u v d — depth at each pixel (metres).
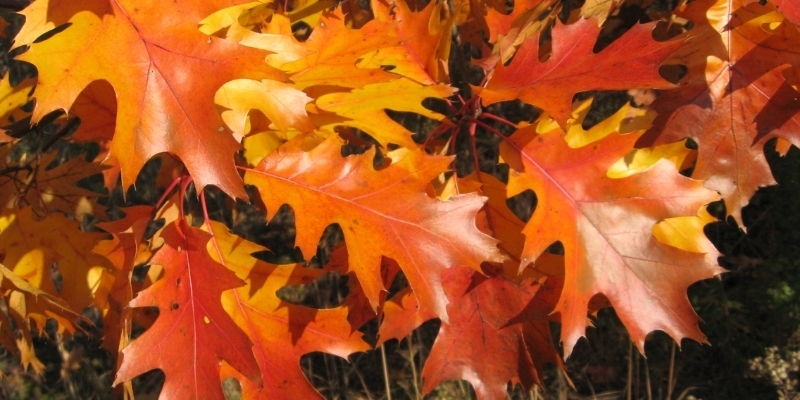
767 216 1.90
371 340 1.99
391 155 0.77
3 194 0.93
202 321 0.75
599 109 1.69
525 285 0.80
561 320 0.75
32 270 0.84
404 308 0.81
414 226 0.74
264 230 2.11
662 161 0.77
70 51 0.69
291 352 0.79
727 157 0.80
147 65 0.69
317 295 1.88
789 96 0.80
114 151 0.69
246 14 0.84
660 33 0.93
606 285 0.76
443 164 0.74
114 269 0.80
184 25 0.69
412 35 0.82
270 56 0.74
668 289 0.76
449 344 0.81
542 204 0.77
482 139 1.74
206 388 0.74
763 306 1.85
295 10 0.89
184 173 0.80
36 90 0.69
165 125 0.69
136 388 1.93
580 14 0.86
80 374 2.07
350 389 1.92
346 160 0.75
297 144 0.75
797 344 1.81
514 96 0.75
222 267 0.75
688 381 1.83
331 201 0.75
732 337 1.85
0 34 0.93
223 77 0.69
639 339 0.75
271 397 0.78
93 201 0.96
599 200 0.77
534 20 0.86
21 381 2.08
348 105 0.78
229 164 0.69
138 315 0.86
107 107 0.78
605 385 1.85
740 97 0.80
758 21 0.81
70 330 0.85
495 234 0.80
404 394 1.88
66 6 0.69
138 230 0.76
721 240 1.94
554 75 0.75
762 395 1.79
